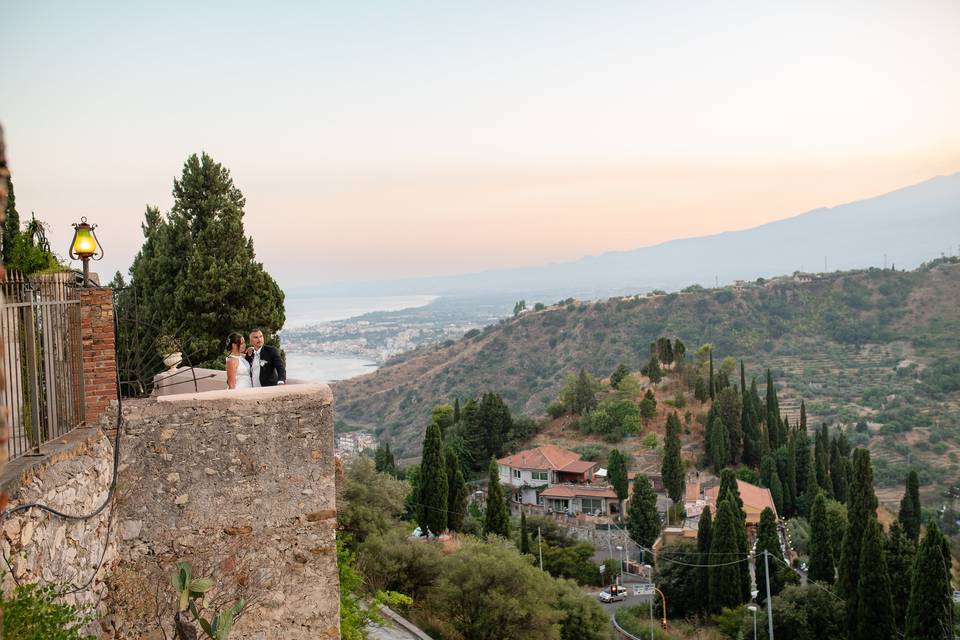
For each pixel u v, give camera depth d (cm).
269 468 918
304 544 923
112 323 880
